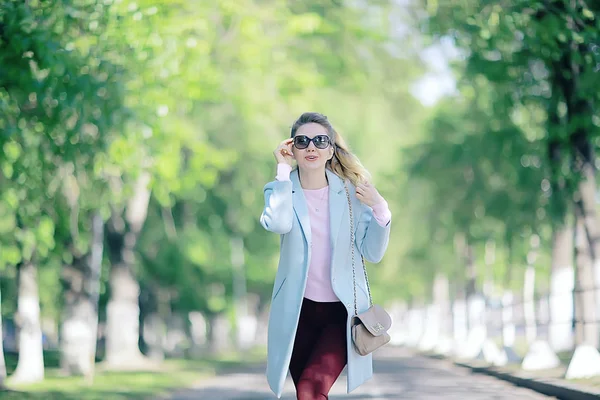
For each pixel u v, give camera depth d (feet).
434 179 142.51
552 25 63.77
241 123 131.95
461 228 145.07
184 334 271.69
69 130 59.00
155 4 73.31
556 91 79.51
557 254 106.83
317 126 23.15
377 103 155.53
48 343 274.98
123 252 139.03
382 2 120.98
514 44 78.74
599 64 70.69
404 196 165.37
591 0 66.03
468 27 74.08
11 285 144.97
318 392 21.75
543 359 94.79
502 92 85.05
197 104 115.55
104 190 89.04
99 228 110.93
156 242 155.84
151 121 72.84
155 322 181.78
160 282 162.20
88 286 115.44
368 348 22.21
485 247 164.45
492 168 125.59
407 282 262.88
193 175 106.11
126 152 72.23
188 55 83.87
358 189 22.61
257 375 116.06
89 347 113.80
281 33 110.22
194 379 108.17
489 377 98.17
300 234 22.74
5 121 58.95
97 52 61.52
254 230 195.52
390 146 161.79
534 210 115.14
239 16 104.37
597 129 77.56
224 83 110.73
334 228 22.81
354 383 22.39
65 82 55.01
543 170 103.04
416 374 108.47
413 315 276.41
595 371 74.79
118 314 139.44
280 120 123.24
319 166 22.95
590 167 83.10
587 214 83.92
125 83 67.00
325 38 122.93
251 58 107.14
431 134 142.82
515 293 203.51
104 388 91.15
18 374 103.65
